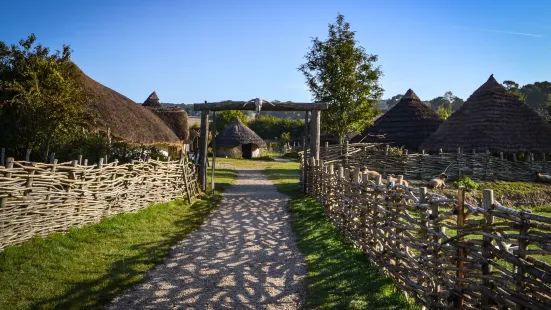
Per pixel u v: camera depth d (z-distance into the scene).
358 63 25.67
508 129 24.36
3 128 13.21
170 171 13.45
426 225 5.65
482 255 4.52
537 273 3.81
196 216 11.99
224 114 66.31
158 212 11.78
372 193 7.77
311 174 15.90
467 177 20.09
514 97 26.02
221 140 46.78
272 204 14.49
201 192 16.38
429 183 18.39
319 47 25.61
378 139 30.27
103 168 9.89
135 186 11.33
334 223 10.63
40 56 14.22
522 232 4.04
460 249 4.82
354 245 8.59
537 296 3.87
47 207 8.04
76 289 6.07
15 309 5.30
